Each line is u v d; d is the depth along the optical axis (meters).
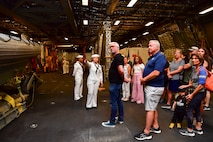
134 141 3.17
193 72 3.51
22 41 4.93
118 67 3.58
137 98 5.75
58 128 3.76
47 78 13.09
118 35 18.91
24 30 14.08
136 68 5.78
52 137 3.34
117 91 3.78
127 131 3.58
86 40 21.91
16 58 4.66
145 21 11.39
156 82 3.16
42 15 9.02
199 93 3.27
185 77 4.62
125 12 9.38
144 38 16.14
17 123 4.04
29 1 6.57
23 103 4.99
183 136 3.34
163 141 3.15
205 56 4.29
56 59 22.72
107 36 10.02
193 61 3.36
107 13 8.30
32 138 3.30
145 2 7.56
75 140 3.22
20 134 3.47
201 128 3.58
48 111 4.93
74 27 11.41
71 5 7.28
